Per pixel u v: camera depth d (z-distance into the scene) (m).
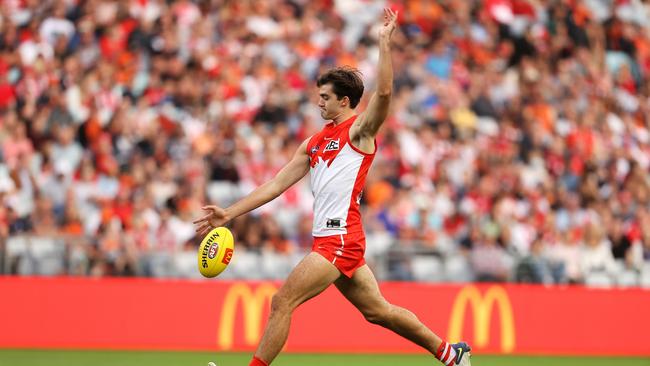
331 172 21.34
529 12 67.56
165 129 52.72
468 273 44.38
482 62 64.06
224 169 50.97
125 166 49.72
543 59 65.69
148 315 40.00
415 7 65.81
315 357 38.66
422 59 62.28
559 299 42.91
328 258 21.09
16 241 40.66
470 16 66.50
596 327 43.03
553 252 47.53
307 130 55.28
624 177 58.22
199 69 56.91
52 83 53.59
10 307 39.25
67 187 47.88
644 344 43.38
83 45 56.50
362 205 51.75
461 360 22.89
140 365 34.62
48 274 40.88
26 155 48.53
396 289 41.41
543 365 38.28
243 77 57.00
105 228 45.59
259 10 61.78
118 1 58.78
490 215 52.25
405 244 43.91
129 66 55.97
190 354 38.25
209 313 40.22
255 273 43.19
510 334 42.19
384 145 54.34
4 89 52.31
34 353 37.34
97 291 39.94
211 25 59.72
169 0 59.94
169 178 49.44
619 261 49.84
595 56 67.31
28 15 56.97
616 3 70.12
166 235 46.59
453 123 59.06
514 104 61.66
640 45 69.25
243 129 53.88
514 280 44.94
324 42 61.66
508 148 57.91
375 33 63.91
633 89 66.94
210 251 21.75
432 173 54.78
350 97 21.84
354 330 41.12
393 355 39.97
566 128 61.00
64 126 51.34
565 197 54.97
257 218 45.56
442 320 41.56
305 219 48.25
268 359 20.86
